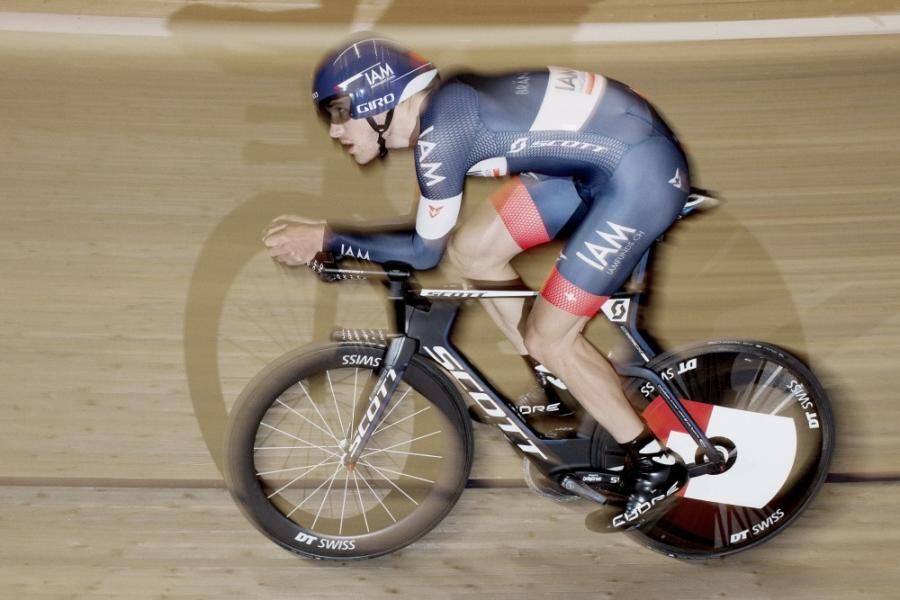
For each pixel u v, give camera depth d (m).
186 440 6.67
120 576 5.71
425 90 4.67
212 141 10.26
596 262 4.85
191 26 13.02
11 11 13.11
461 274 5.54
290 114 10.94
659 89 11.82
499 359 6.63
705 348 5.46
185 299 7.94
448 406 5.42
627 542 6.07
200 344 7.48
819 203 9.44
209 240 8.66
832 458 5.77
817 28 13.35
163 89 11.38
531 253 7.14
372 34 4.71
